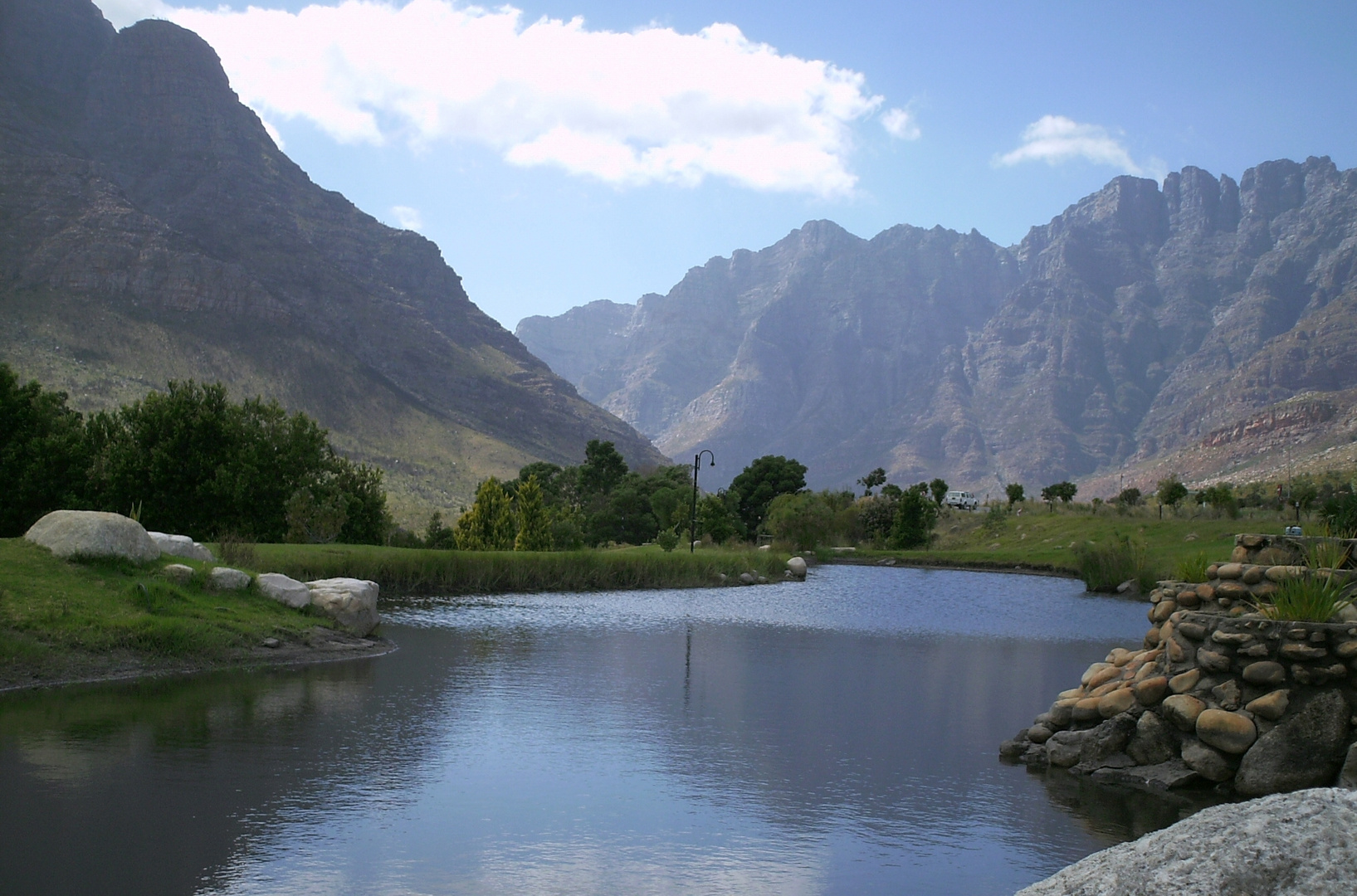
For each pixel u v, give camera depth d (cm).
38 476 3509
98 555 1752
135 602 1666
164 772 995
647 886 753
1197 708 1069
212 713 1269
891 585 5112
